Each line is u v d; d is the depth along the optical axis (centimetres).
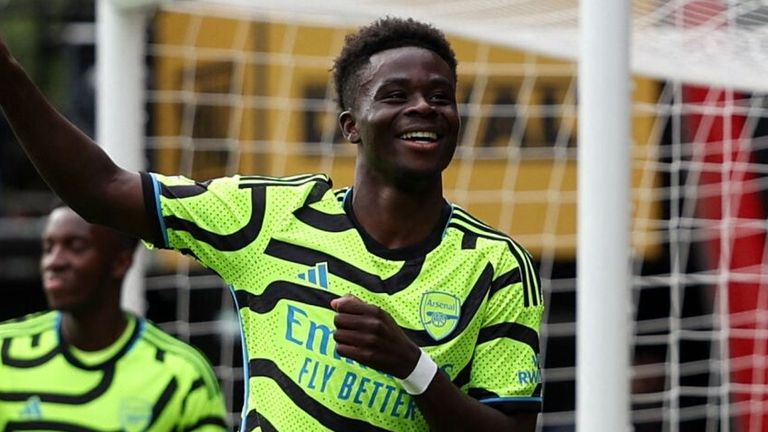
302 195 1170
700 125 2591
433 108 1138
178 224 1155
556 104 2681
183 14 2534
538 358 1173
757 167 2477
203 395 1944
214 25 2570
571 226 2716
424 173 1136
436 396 1081
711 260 2734
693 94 2616
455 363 1144
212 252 1160
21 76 1109
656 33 2089
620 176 1702
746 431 2706
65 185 1137
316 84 2617
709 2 1981
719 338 2583
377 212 1159
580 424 1716
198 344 2744
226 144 2578
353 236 1155
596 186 1703
